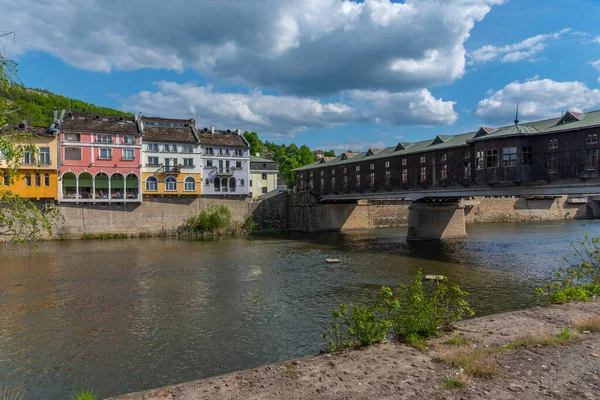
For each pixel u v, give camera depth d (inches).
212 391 252.5
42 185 1668.3
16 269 1039.6
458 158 1438.2
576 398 231.0
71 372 442.9
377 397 238.1
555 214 2908.5
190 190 2039.9
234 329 577.3
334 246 1519.4
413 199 1692.9
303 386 256.4
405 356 305.3
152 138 1957.4
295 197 2267.5
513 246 1440.7
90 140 1771.7
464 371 271.0
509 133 1184.8
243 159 2235.5
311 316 633.6
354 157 2194.9
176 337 546.9
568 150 1088.2
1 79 351.3
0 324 602.9
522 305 674.2
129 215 1840.6
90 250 1382.9
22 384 416.8
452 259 1180.5
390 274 968.9
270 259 1211.2
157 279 920.3
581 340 326.3
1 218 385.7
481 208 2630.4
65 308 685.3
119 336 551.5
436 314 382.0
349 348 332.8
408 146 1856.5
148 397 246.1
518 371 270.2
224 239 1769.2
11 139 372.2
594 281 550.9
